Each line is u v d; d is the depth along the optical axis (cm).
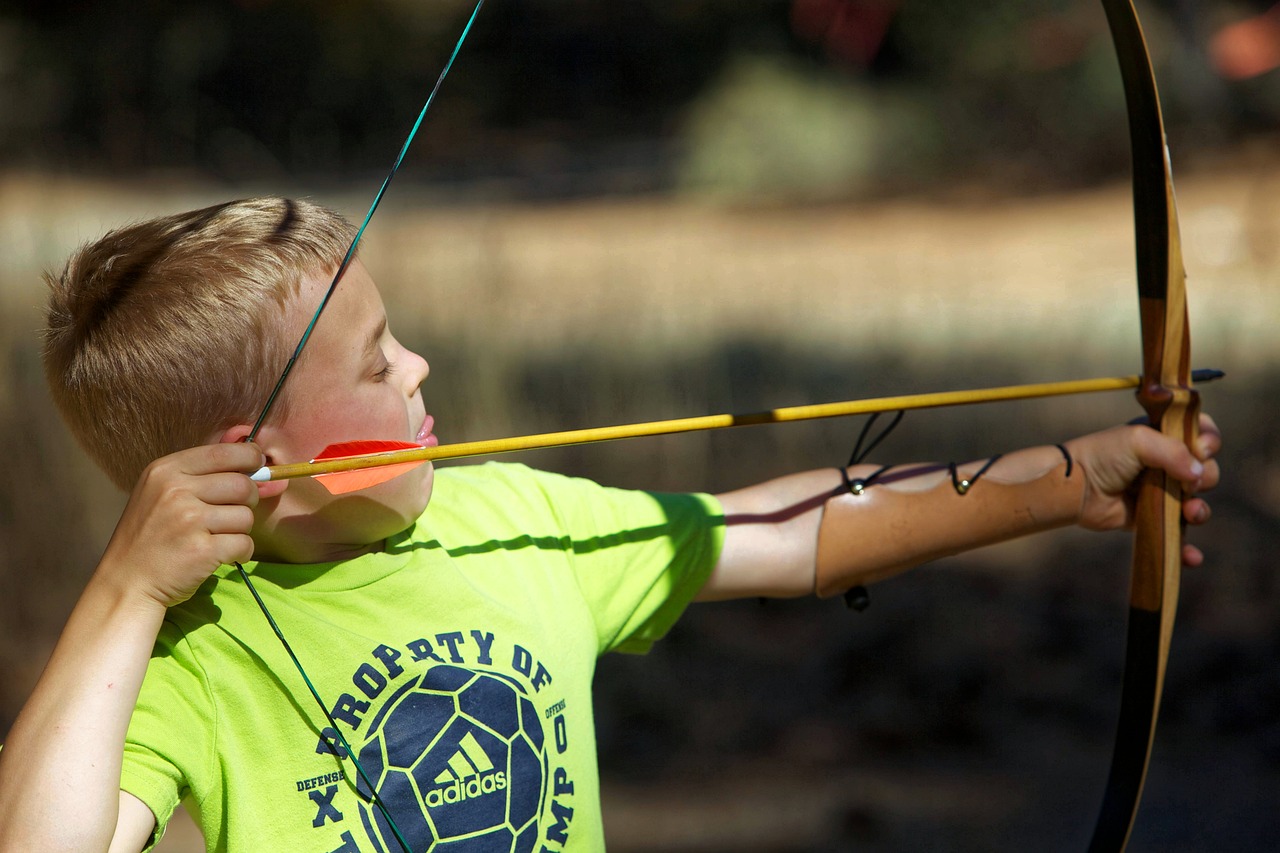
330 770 221
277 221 232
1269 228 1695
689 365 1118
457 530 255
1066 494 283
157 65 2508
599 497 275
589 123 3247
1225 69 2394
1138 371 1144
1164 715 619
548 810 237
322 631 226
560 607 255
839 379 1147
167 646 217
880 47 2775
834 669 673
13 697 628
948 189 2445
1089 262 1808
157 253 227
